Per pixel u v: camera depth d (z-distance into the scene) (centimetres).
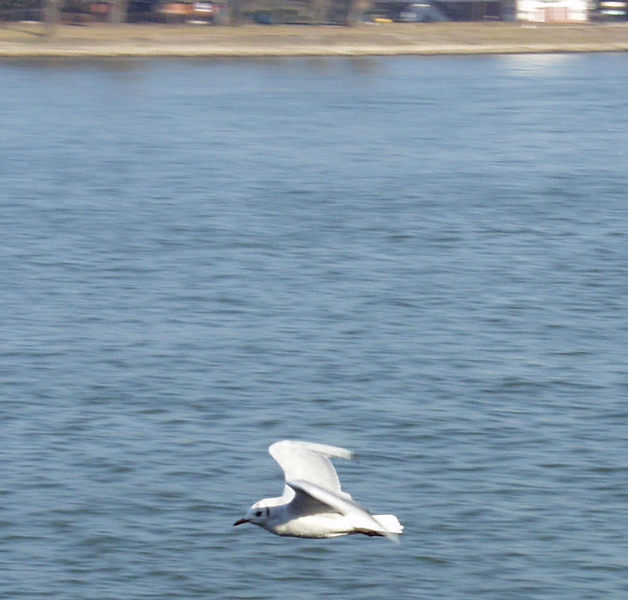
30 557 1538
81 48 10588
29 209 4034
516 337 2481
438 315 2661
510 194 4197
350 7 12156
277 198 4191
